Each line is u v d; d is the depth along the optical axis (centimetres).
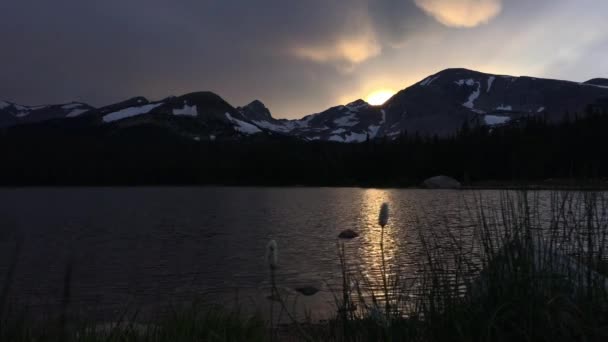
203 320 555
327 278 1510
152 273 1686
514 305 348
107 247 2397
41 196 8494
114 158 17038
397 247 2220
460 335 336
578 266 389
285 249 2261
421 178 12194
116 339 458
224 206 5725
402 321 361
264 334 524
